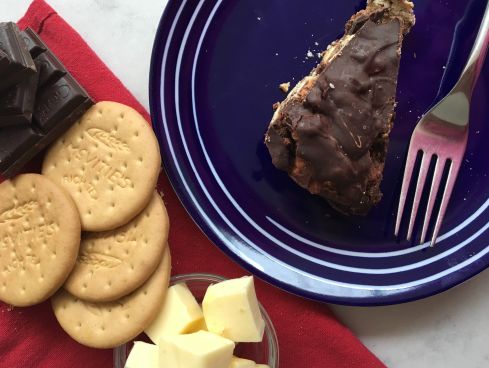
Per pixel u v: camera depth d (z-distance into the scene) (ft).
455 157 0.95
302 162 0.92
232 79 1.00
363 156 0.90
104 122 0.96
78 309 0.96
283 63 0.99
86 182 0.96
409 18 0.97
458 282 0.95
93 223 0.94
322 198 0.99
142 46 1.02
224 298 0.90
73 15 1.03
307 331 0.99
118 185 0.94
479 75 0.97
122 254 0.94
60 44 0.99
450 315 1.00
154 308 0.92
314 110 0.90
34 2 0.99
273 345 0.95
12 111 0.88
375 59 0.91
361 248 0.98
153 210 0.93
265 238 0.99
